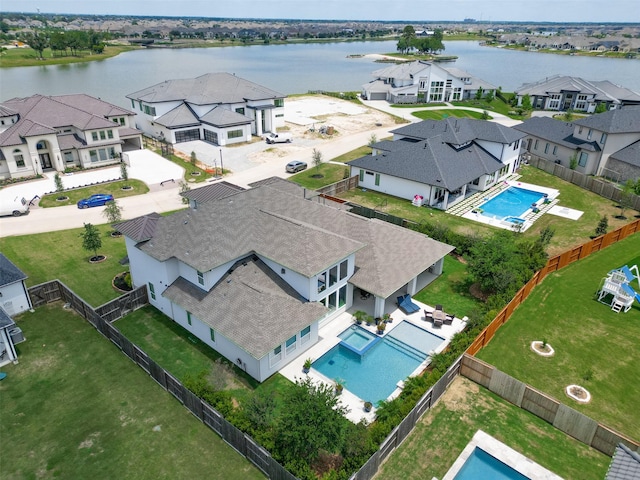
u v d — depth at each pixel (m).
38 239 42.31
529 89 116.50
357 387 26.00
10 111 61.09
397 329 31.08
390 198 54.38
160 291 31.64
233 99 80.44
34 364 27.20
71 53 199.38
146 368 26.58
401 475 20.53
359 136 82.38
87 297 33.81
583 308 33.53
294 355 27.70
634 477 15.54
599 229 45.06
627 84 154.75
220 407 22.62
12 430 22.66
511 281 33.31
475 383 26.31
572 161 64.19
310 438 19.41
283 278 29.62
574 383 26.30
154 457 21.33
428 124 63.91
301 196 42.47
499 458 21.47
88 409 24.02
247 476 20.45
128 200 51.91
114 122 69.56
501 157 59.25
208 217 32.59
